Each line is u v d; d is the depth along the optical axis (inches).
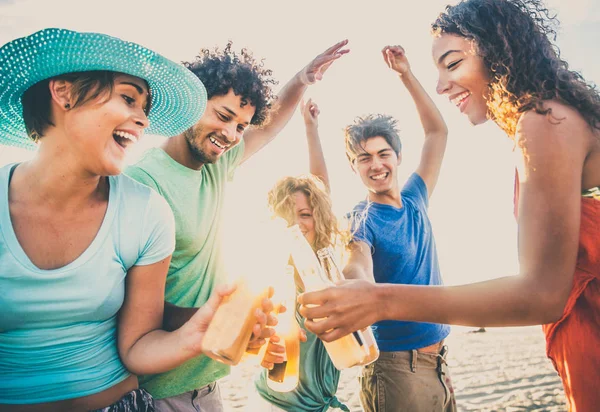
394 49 121.8
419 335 103.6
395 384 102.7
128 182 57.9
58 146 50.8
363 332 60.2
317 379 87.7
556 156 48.6
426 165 125.6
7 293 49.1
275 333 59.2
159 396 72.8
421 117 128.2
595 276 51.8
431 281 113.2
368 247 102.1
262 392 87.7
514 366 219.5
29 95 51.6
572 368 54.9
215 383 80.9
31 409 50.5
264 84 85.9
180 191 78.4
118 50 50.2
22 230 50.8
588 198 50.8
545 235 48.2
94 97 49.6
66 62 49.0
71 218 52.5
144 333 58.3
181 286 77.5
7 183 51.6
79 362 53.0
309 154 130.0
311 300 49.5
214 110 79.4
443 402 106.5
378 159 110.6
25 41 48.3
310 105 131.6
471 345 264.7
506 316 48.4
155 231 57.4
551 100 51.2
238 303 51.8
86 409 52.9
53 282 50.4
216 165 86.9
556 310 48.1
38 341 50.9
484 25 57.0
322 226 95.7
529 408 166.4
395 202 112.7
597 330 52.6
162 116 66.7
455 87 61.4
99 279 52.7
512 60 54.6
